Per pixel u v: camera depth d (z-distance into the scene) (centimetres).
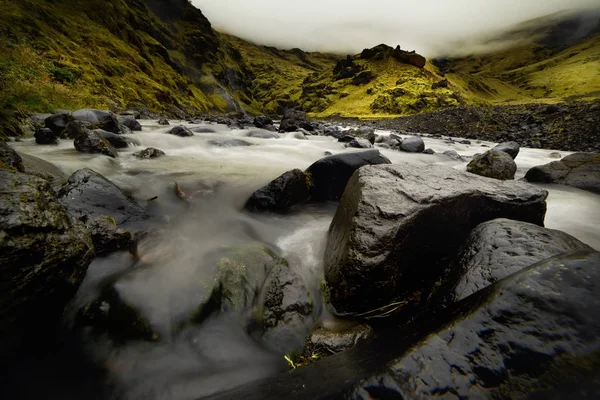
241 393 159
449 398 112
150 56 4009
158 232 372
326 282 288
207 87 6278
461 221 303
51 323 214
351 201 333
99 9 3353
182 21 7856
